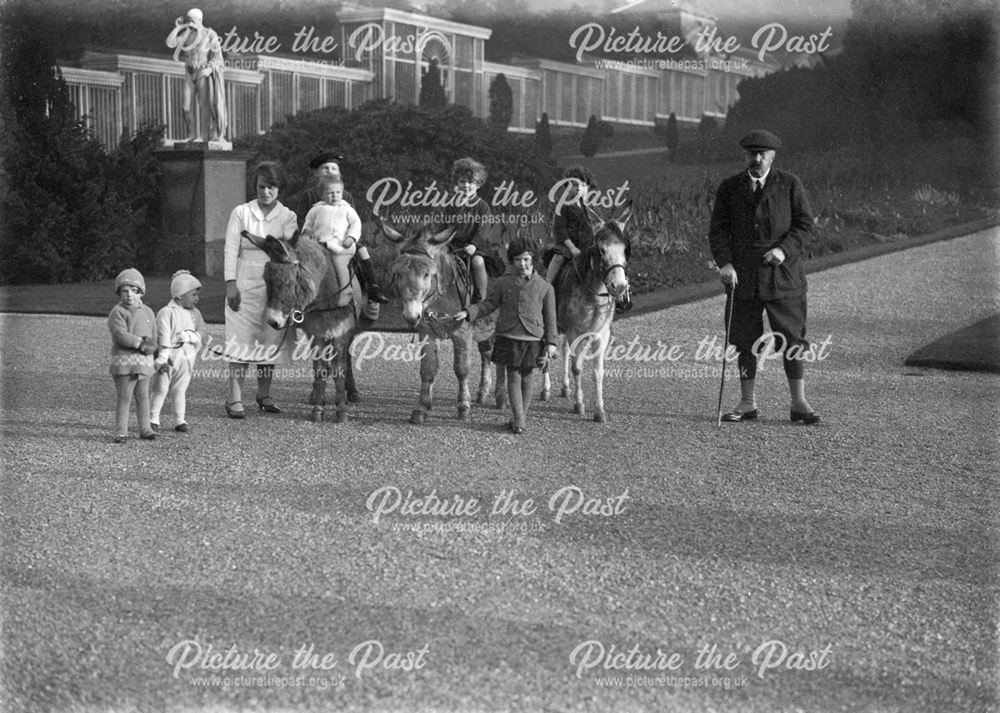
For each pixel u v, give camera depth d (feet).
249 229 31.83
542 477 25.96
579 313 31.76
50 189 52.90
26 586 18.97
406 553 20.62
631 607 18.26
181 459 27.35
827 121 58.90
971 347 42.80
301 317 29.84
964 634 17.53
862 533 22.12
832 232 60.39
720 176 54.49
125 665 16.43
